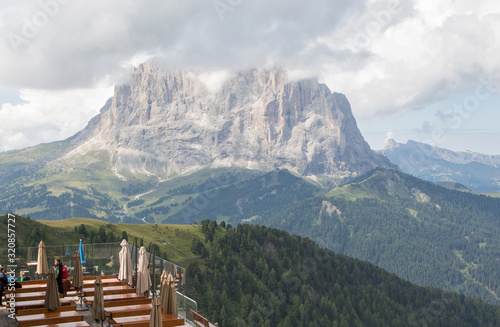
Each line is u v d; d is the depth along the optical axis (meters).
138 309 31.02
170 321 28.75
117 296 34.53
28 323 27.16
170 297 30.95
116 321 28.83
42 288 34.00
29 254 39.44
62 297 34.34
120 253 38.28
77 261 35.38
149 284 35.72
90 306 32.22
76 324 27.47
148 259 38.78
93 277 39.84
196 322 33.81
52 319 27.75
